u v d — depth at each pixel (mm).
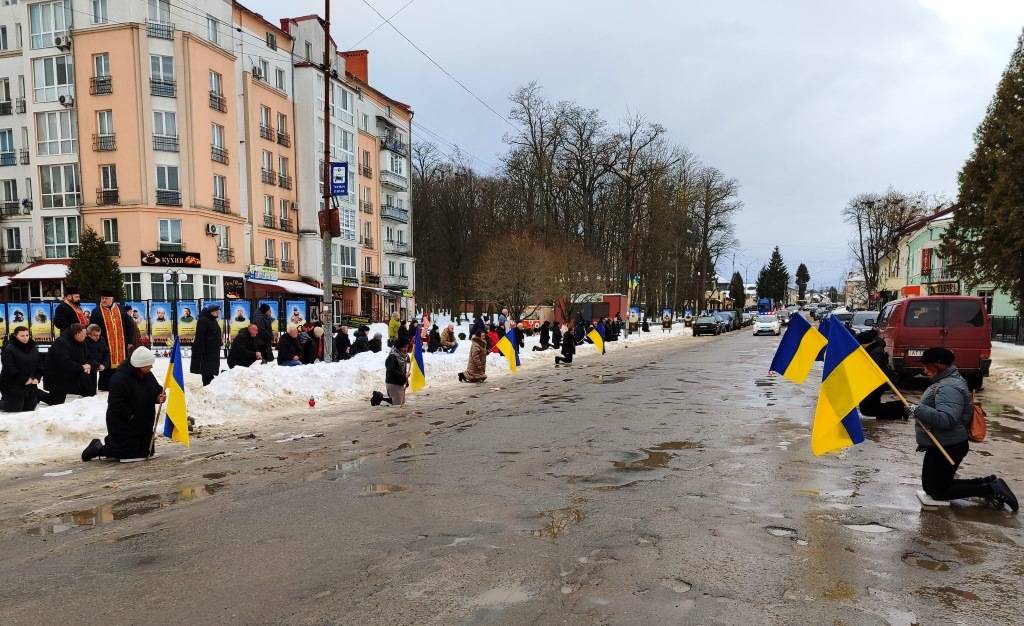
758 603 3621
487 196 66375
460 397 13273
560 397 12883
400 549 4512
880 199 71625
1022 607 3572
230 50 38812
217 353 12297
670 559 4262
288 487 6254
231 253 38219
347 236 48812
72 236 36469
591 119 46875
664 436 8547
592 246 49031
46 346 23062
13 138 37906
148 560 4422
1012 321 31031
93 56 34844
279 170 43469
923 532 4758
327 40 18625
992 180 19625
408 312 60125
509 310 37594
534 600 3689
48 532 5055
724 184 64312
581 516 5188
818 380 15273
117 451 7547
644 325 50344
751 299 171875
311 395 12531
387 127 57188
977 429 5309
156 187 34844
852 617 3457
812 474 6480
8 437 8250
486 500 5680
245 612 3607
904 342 13719
